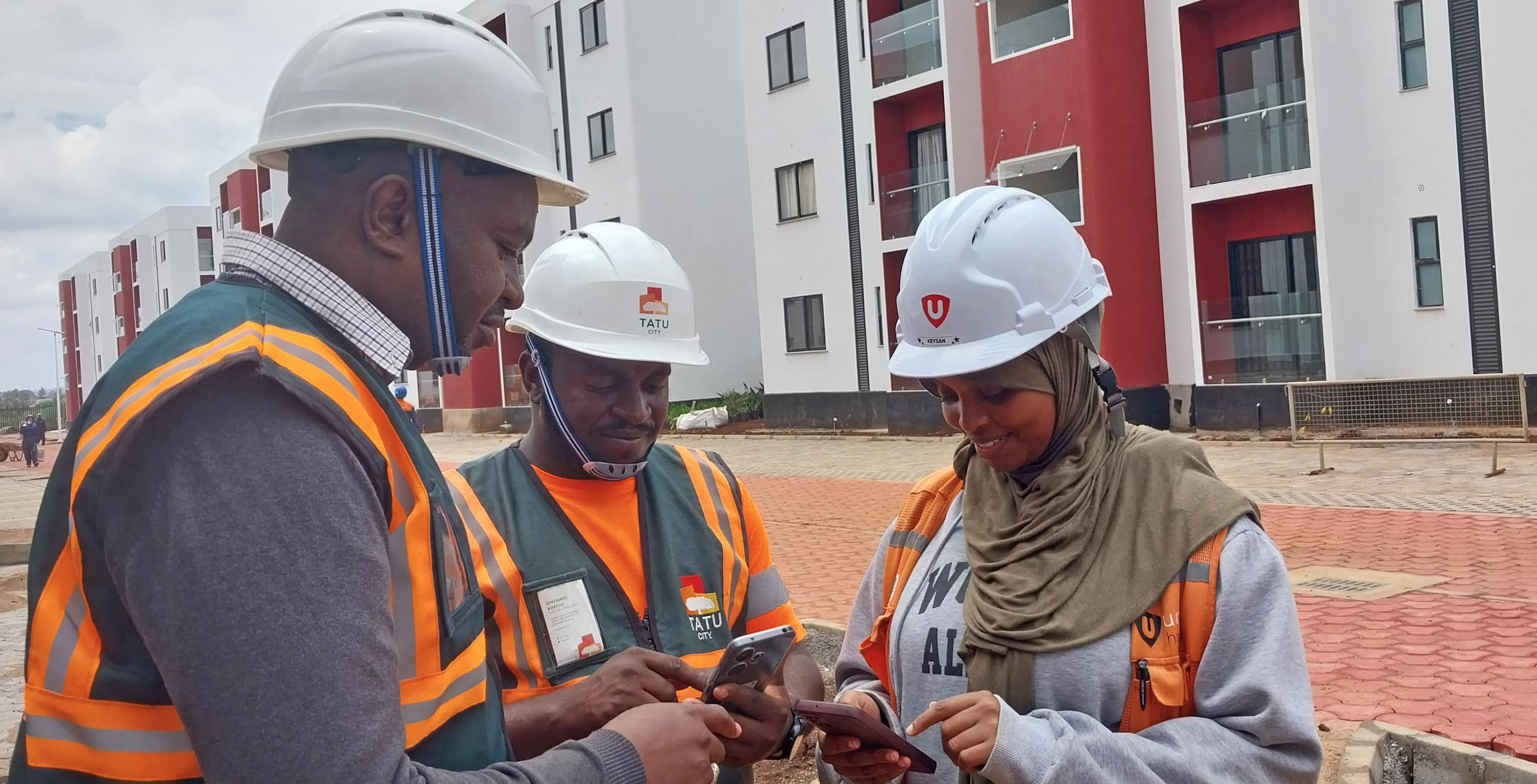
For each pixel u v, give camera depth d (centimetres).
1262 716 187
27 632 132
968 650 209
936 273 213
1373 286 1650
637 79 2928
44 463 3928
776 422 2534
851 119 2309
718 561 267
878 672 246
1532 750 438
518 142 160
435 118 151
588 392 253
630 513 264
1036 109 1975
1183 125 1816
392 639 131
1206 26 1847
